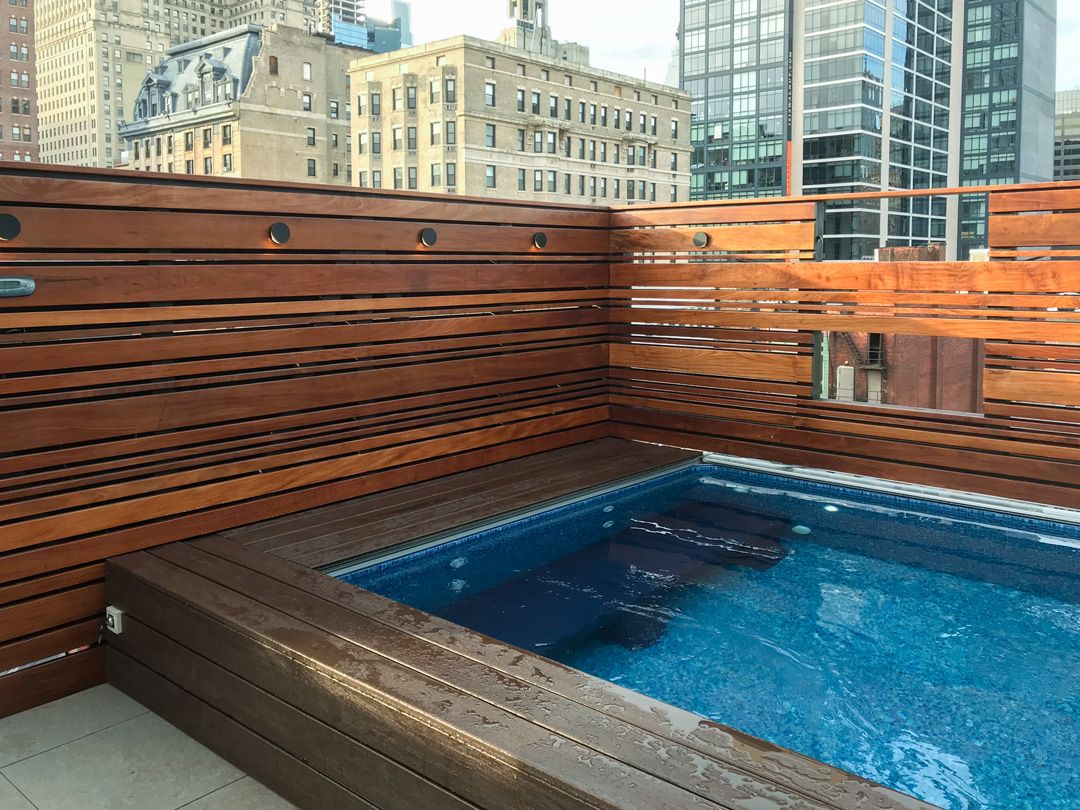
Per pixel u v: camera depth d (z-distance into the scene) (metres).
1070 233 5.18
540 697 2.49
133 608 3.65
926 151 75.69
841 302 6.12
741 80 75.38
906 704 3.22
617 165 60.84
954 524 5.40
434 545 4.66
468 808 2.30
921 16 73.19
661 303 7.01
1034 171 76.75
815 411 6.34
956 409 8.72
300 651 2.79
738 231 6.55
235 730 3.09
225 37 63.88
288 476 4.87
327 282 4.95
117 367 3.99
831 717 3.12
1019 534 5.20
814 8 70.75
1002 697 3.29
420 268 5.55
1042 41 76.12
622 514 5.61
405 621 3.09
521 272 6.38
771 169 74.81
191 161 63.00
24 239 3.56
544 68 55.78
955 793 2.67
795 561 4.78
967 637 3.82
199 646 3.24
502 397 6.34
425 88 53.47
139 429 4.08
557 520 5.43
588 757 2.15
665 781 2.04
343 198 5.02
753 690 3.32
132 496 4.06
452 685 2.56
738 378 6.70
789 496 6.03
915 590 4.36
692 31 77.81
